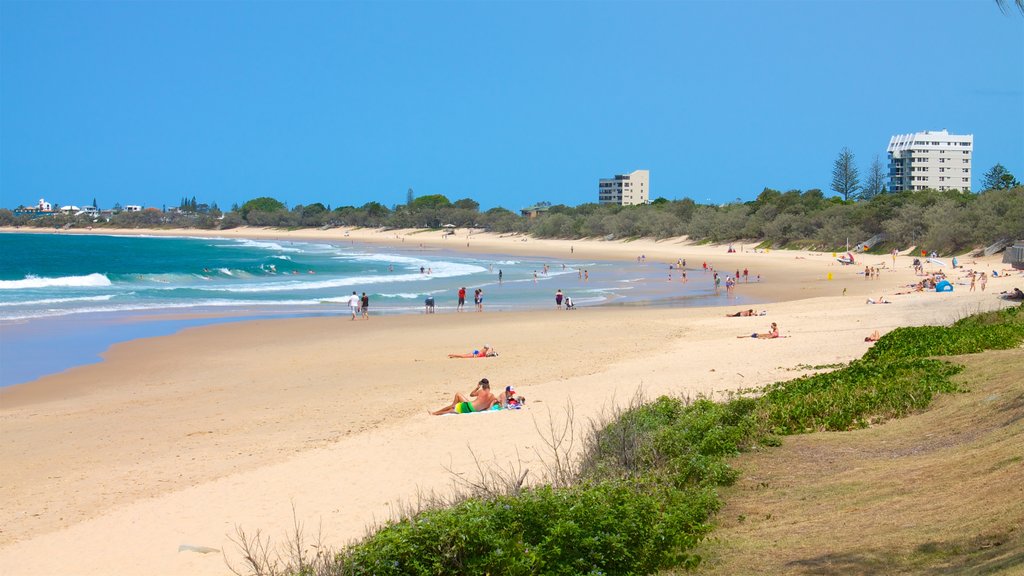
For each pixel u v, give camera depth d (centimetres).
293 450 1512
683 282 6469
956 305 3566
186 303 4703
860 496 887
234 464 1430
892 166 19312
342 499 1198
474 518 777
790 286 5806
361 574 744
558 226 15788
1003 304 3400
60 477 1395
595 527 791
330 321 3825
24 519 1184
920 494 838
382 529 833
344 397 2061
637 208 15300
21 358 2750
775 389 1678
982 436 1016
